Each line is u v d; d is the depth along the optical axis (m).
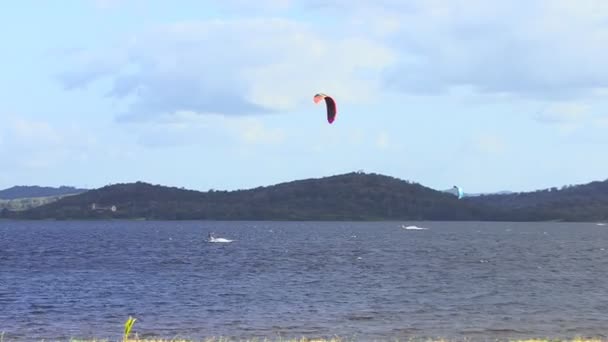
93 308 118.31
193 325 102.19
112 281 162.12
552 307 121.62
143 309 117.44
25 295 134.62
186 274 181.75
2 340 89.38
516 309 118.88
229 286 152.50
